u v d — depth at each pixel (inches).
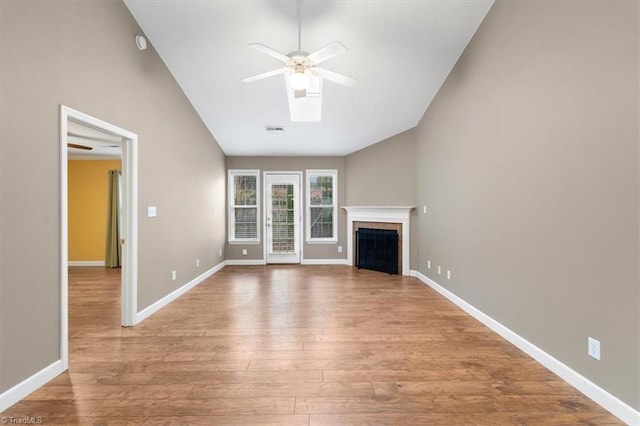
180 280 169.9
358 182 255.6
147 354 100.1
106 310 144.3
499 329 114.7
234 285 192.7
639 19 63.5
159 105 146.3
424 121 194.9
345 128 215.5
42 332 83.0
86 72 100.2
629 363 66.6
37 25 82.0
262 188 268.2
